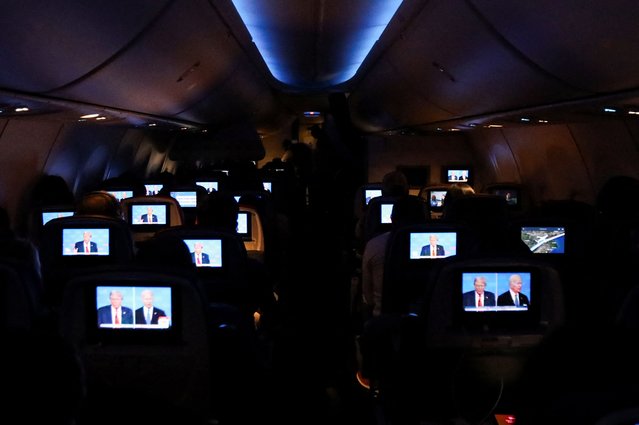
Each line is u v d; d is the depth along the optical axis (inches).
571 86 234.4
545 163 471.8
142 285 129.9
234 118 680.4
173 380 135.6
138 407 136.7
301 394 218.7
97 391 135.3
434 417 149.6
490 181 615.2
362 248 355.9
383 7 275.9
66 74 223.3
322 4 255.6
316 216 689.6
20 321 133.6
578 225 228.1
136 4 199.8
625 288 171.6
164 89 338.0
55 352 59.1
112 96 288.7
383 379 185.3
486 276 140.0
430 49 294.8
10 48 176.2
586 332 59.9
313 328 300.5
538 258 140.2
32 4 157.8
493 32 222.5
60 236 218.1
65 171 426.6
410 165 645.3
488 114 360.5
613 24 165.9
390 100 505.0
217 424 141.8
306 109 987.3
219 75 410.9
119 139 519.2
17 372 57.4
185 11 239.8
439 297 140.2
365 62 442.9
